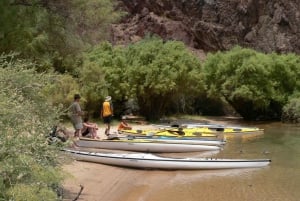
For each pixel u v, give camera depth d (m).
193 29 63.00
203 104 48.97
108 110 21.16
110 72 33.06
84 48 20.30
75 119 17.72
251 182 13.84
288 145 22.91
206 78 44.03
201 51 62.53
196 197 11.95
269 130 31.80
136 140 18.58
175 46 37.50
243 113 43.97
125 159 15.12
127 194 11.87
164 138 20.27
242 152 20.08
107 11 19.66
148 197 11.75
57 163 7.45
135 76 34.19
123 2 61.84
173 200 11.58
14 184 5.70
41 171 6.03
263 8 64.12
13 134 6.11
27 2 16.17
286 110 40.78
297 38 62.44
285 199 11.88
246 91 41.06
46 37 16.98
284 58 44.66
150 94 35.38
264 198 11.96
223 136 26.41
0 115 6.29
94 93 28.48
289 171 15.66
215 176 14.66
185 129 24.30
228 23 63.94
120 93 33.66
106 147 18.12
